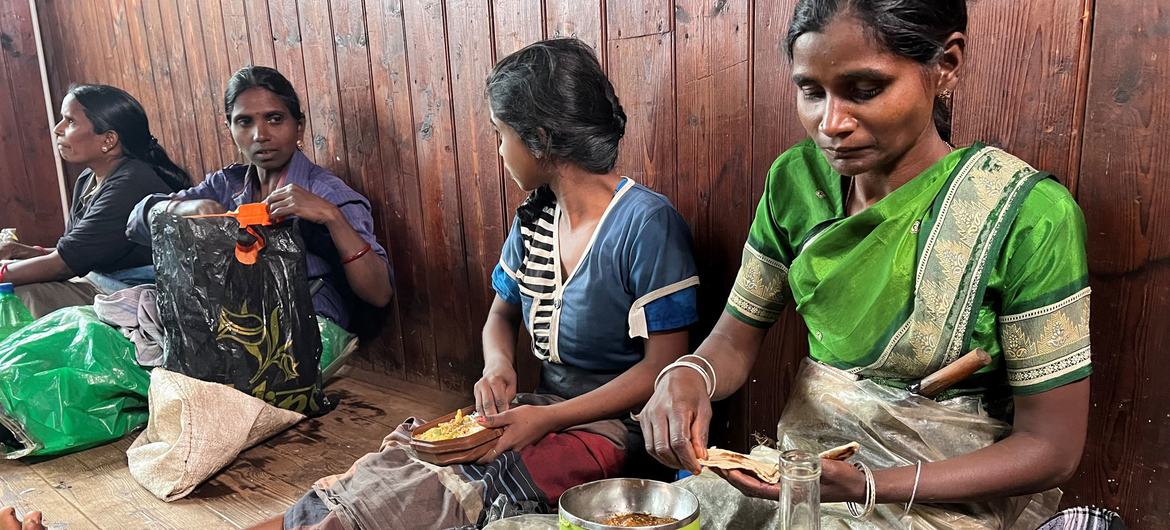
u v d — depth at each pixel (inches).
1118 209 54.4
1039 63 56.1
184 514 76.5
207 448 81.4
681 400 51.5
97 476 85.1
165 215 86.8
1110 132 53.7
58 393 88.7
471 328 104.4
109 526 74.9
